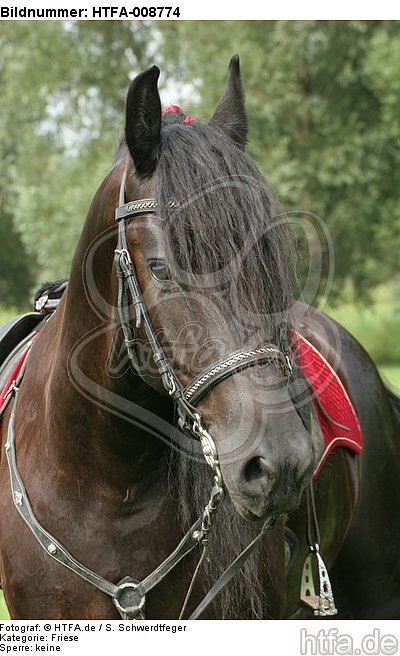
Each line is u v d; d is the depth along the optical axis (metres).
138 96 1.71
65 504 1.96
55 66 15.86
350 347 3.05
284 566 2.19
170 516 1.96
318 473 2.38
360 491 2.86
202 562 1.95
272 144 14.79
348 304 17.97
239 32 14.54
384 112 14.78
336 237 15.62
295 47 14.48
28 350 2.35
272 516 1.74
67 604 1.96
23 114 16.55
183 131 1.75
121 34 16.17
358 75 15.25
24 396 2.20
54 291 2.59
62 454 1.97
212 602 1.98
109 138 15.70
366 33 14.69
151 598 1.96
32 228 15.48
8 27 15.98
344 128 15.16
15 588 2.02
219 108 2.04
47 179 16.48
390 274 18.34
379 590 2.98
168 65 15.91
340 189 15.52
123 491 1.93
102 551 1.93
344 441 2.56
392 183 15.66
